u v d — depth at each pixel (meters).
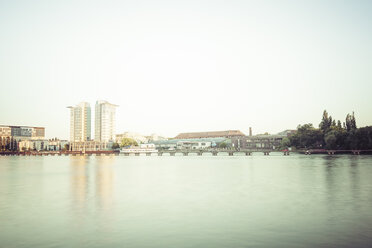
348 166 75.06
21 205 31.45
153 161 123.06
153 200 33.66
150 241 19.77
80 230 22.36
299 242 19.17
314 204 30.59
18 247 18.97
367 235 20.45
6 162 124.12
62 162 122.25
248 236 20.48
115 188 43.28
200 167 83.31
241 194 37.03
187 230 22.03
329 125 163.25
